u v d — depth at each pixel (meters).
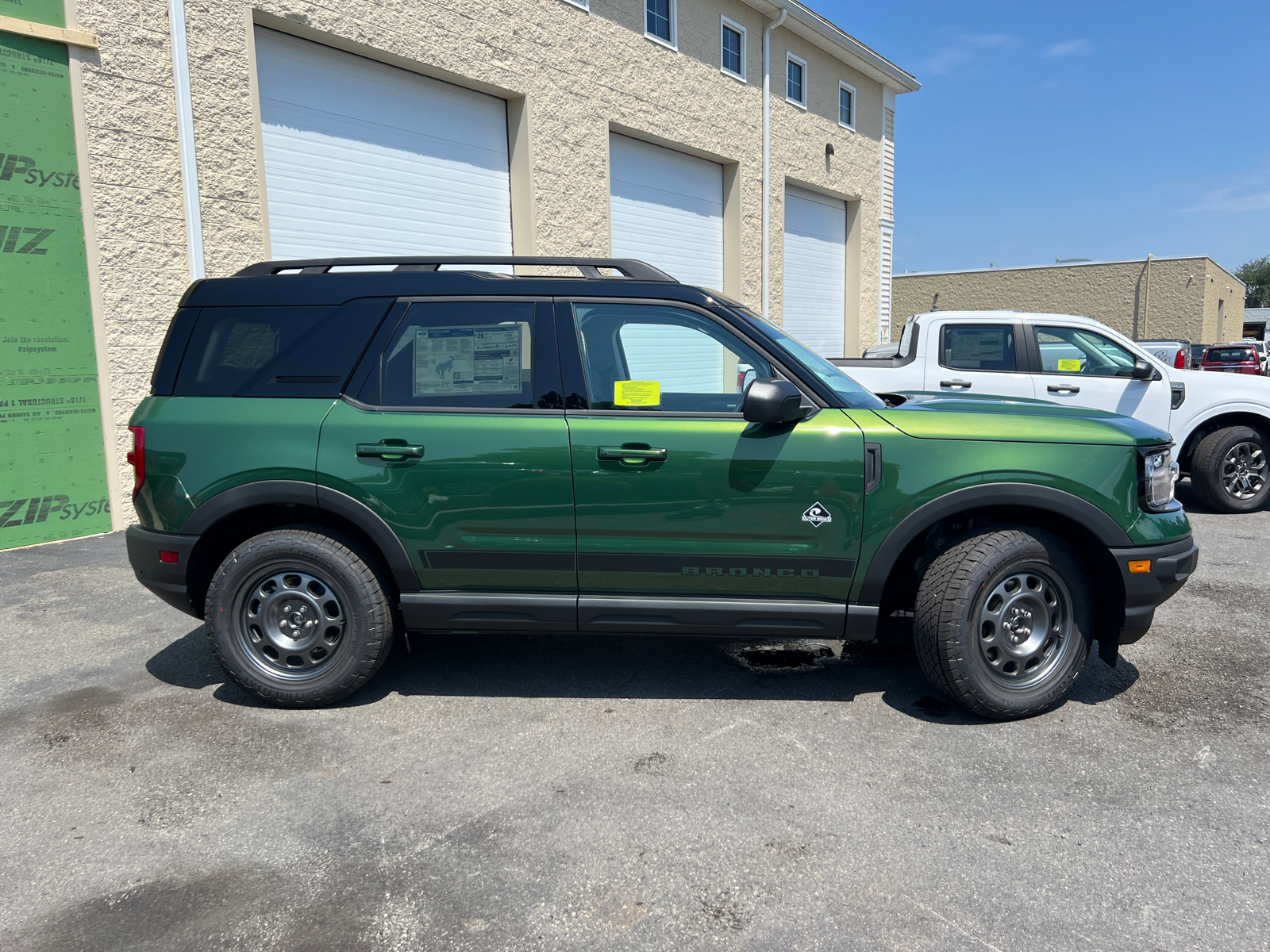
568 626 3.51
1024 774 3.00
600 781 2.97
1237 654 4.15
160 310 6.97
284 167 7.94
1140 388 7.52
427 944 2.14
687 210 13.54
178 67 6.86
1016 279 39.31
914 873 2.43
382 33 8.40
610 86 11.39
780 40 14.95
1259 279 94.62
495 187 10.22
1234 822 2.68
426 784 2.96
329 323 3.57
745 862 2.49
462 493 3.40
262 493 3.44
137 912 2.28
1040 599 3.36
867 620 3.40
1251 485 7.63
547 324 3.50
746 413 3.20
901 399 3.96
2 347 6.16
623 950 2.12
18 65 6.05
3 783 2.98
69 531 6.62
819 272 17.50
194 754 3.19
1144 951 2.10
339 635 3.52
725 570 3.39
